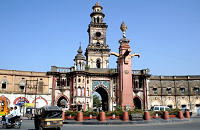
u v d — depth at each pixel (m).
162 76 52.94
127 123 22.64
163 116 25.16
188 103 52.16
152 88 51.66
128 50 25.08
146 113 24.00
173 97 52.09
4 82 45.06
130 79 26.95
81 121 24.02
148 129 17.53
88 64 56.69
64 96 47.88
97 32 59.25
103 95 55.16
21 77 46.53
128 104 26.25
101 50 57.72
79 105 46.16
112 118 24.09
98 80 49.62
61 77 48.59
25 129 18.94
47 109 16.59
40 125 16.97
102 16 61.47
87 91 48.41
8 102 44.47
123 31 28.30
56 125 16.48
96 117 24.70
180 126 19.83
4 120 19.86
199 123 23.11
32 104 45.59
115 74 49.81
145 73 51.06
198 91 52.62
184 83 53.06
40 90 47.12
